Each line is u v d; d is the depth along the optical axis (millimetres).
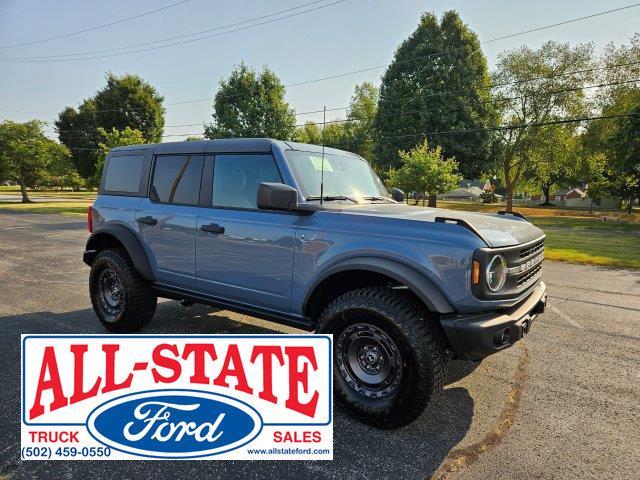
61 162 33750
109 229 4406
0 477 2275
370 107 49906
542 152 35250
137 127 46406
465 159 31266
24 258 9492
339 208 3225
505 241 2752
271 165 3385
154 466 2391
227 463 2428
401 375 2656
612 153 28516
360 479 2309
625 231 20938
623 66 31641
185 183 3939
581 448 2623
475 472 2375
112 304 4566
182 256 3885
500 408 3111
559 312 5707
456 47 32062
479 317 2592
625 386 3492
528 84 34438
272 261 3271
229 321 4973
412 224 2766
